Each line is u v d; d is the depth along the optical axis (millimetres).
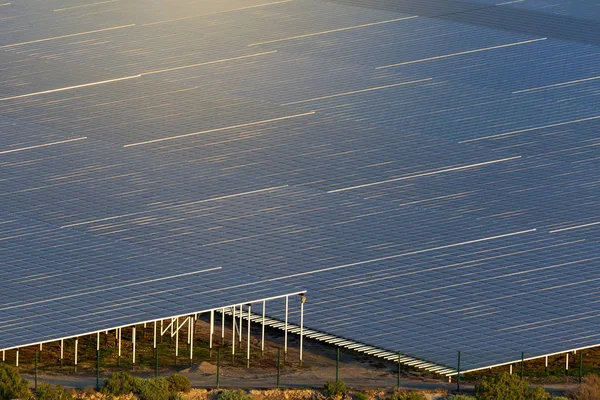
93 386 160125
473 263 193625
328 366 170625
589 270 192250
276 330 182875
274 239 199875
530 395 157875
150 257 191375
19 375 157625
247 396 157125
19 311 171500
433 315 177250
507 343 170000
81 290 178625
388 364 171250
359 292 183500
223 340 179375
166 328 179750
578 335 172375
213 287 181125
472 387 163125
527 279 188625
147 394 155875
